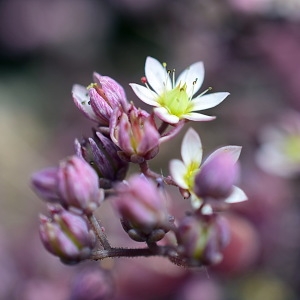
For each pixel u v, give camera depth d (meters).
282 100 0.12
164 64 0.07
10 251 0.11
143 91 0.06
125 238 0.09
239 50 0.12
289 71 0.12
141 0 0.16
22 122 0.17
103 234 0.06
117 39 0.17
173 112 0.06
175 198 0.10
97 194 0.06
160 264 0.09
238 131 0.12
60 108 0.17
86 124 0.15
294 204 0.10
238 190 0.06
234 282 0.09
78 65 0.18
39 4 0.18
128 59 0.17
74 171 0.06
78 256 0.06
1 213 0.14
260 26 0.12
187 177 0.06
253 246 0.09
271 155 0.11
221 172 0.06
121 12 0.17
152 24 0.16
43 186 0.06
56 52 0.18
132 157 0.06
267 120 0.12
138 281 0.09
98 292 0.08
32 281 0.10
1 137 0.16
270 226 0.10
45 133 0.16
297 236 0.10
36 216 0.13
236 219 0.09
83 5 0.18
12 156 0.15
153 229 0.06
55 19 0.18
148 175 0.06
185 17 0.13
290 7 0.12
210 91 0.13
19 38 0.18
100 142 0.06
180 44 0.13
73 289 0.08
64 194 0.06
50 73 0.18
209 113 0.12
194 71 0.07
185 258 0.06
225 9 0.12
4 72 0.18
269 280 0.10
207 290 0.09
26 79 0.18
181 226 0.06
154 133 0.06
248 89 0.12
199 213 0.06
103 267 0.08
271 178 0.10
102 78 0.06
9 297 0.10
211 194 0.06
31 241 0.11
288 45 0.12
